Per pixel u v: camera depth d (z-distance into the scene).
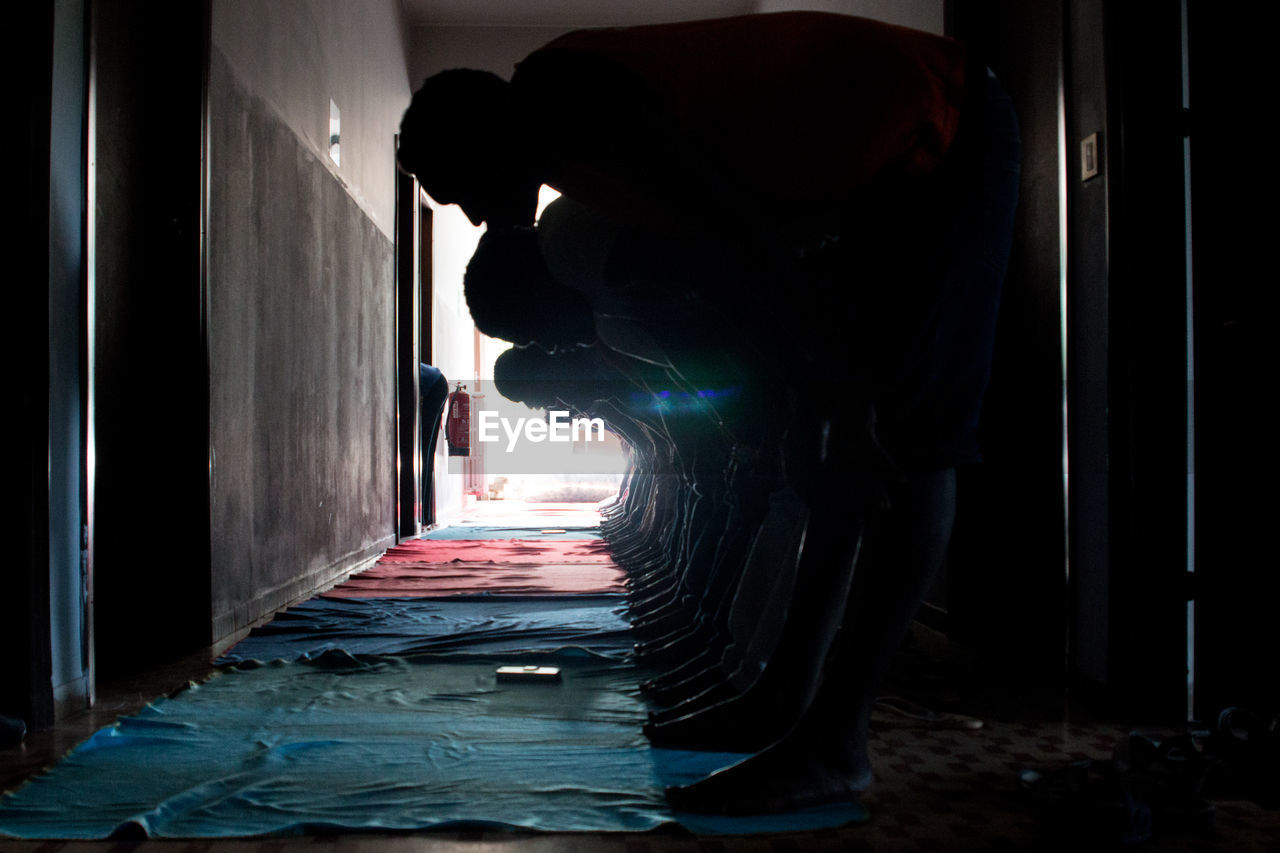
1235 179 1.98
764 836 1.32
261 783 1.54
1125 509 2.05
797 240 1.34
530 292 2.18
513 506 11.54
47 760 1.74
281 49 3.95
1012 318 2.82
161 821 1.37
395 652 2.71
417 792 1.49
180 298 3.01
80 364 2.18
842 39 1.29
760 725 1.61
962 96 1.33
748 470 2.00
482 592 3.91
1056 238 2.55
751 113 1.26
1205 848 1.29
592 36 1.39
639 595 3.30
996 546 2.83
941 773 1.62
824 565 1.45
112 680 2.54
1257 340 1.96
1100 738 1.85
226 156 3.25
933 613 3.24
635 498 5.53
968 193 1.34
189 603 2.98
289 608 3.59
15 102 1.96
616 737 1.79
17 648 1.94
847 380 1.20
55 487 2.08
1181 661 2.02
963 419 1.40
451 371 9.50
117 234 2.83
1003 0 2.89
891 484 1.35
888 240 1.34
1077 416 2.23
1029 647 2.60
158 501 2.98
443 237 8.88
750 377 1.89
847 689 1.42
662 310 1.88
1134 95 2.07
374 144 6.12
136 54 2.92
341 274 5.04
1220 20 2.01
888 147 1.26
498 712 2.00
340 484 4.97
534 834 1.33
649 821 1.35
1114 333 2.07
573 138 1.27
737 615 1.95
